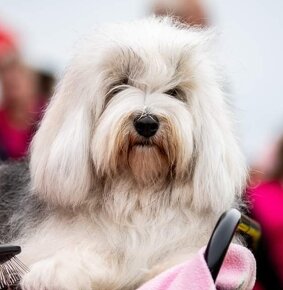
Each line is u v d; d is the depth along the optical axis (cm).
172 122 575
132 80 591
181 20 716
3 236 620
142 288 475
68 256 566
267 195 733
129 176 594
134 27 614
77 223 596
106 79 591
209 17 787
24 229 614
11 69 858
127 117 572
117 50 591
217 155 588
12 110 865
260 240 705
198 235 593
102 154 576
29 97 871
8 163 714
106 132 573
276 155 823
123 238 589
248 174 633
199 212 598
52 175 585
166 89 594
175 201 595
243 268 505
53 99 616
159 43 593
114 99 587
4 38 860
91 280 557
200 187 589
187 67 594
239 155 607
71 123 586
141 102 578
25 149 816
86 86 588
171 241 589
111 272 568
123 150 580
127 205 593
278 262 725
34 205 622
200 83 596
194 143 591
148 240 589
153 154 580
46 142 592
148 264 584
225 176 591
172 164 586
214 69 618
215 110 596
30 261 577
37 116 782
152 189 596
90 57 595
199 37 616
